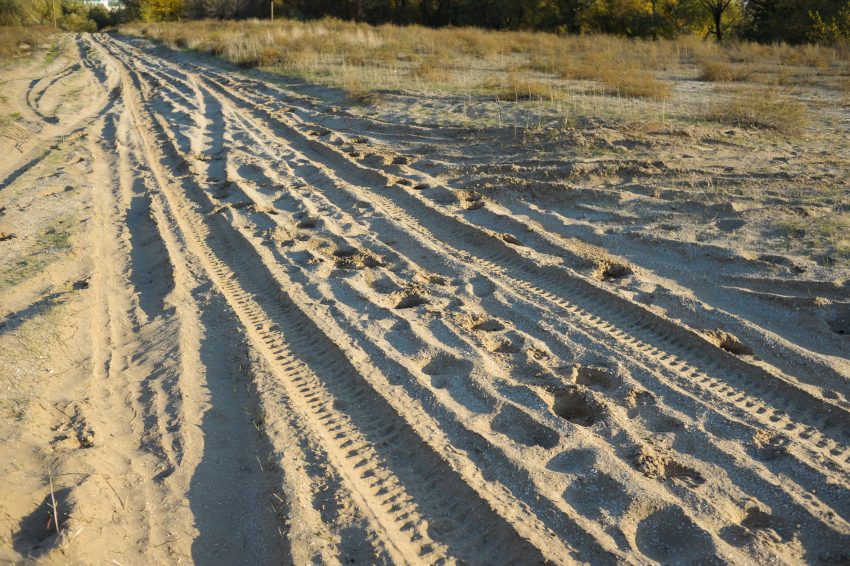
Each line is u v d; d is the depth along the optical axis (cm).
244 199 827
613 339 478
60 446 361
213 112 1420
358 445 369
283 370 446
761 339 468
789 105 1145
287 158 1038
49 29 3841
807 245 606
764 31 2541
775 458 353
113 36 3556
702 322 497
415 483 339
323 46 2122
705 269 587
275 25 3017
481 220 735
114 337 495
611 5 2959
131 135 1201
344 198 834
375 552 293
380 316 519
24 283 562
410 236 691
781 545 295
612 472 335
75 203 801
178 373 439
